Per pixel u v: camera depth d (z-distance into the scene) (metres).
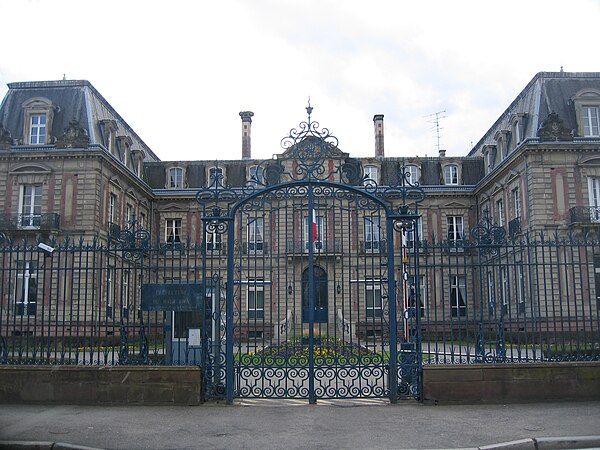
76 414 10.05
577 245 11.16
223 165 42.22
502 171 35.47
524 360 11.44
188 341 11.88
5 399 10.91
